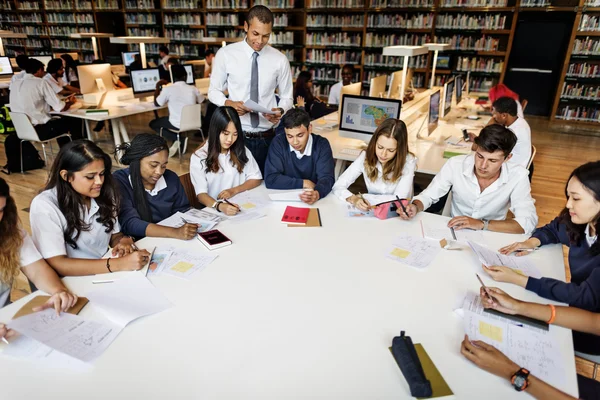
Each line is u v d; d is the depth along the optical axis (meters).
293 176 2.41
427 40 7.42
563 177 4.56
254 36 2.53
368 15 7.58
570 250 1.44
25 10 10.70
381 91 4.51
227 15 8.57
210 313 1.21
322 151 2.35
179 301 1.26
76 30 10.29
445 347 1.09
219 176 2.28
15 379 0.97
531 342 1.11
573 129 6.70
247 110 2.53
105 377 0.98
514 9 6.71
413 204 1.95
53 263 1.41
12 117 4.09
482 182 2.03
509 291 1.35
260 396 0.94
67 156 1.43
